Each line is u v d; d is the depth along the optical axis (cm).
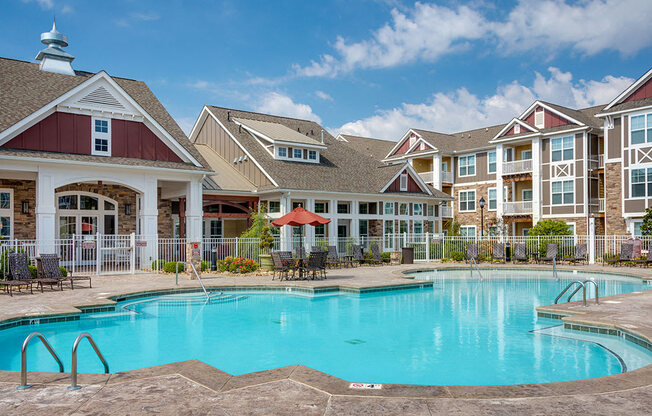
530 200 3919
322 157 3481
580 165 3488
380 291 1680
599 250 2755
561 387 563
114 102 2300
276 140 3053
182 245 2412
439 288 1836
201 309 1374
